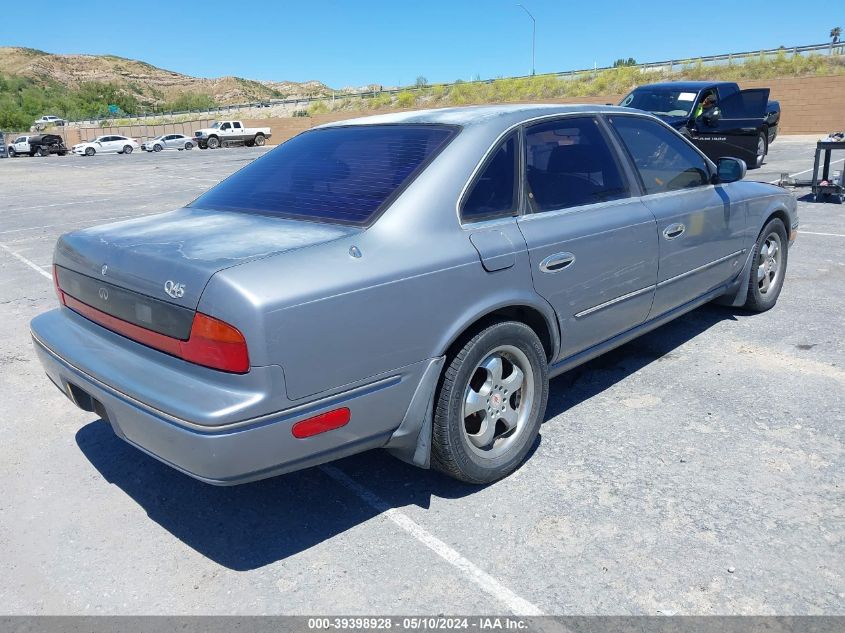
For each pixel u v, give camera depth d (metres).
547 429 3.85
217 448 2.46
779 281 5.76
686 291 4.54
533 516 3.06
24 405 4.39
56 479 3.51
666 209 4.16
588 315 3.70
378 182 3.13
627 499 3.16
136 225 3.33
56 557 2.90
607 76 37.84
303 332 2.53
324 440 2.69
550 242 3.37
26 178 25.64
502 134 3.37
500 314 3.29
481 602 2.56
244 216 3.27
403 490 3.32
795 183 11.12
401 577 2.71
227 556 2.88
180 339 2.62
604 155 3.92
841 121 29.11
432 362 2.92
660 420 3.90
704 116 12.38
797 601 2.51
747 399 4.11
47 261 8.89
